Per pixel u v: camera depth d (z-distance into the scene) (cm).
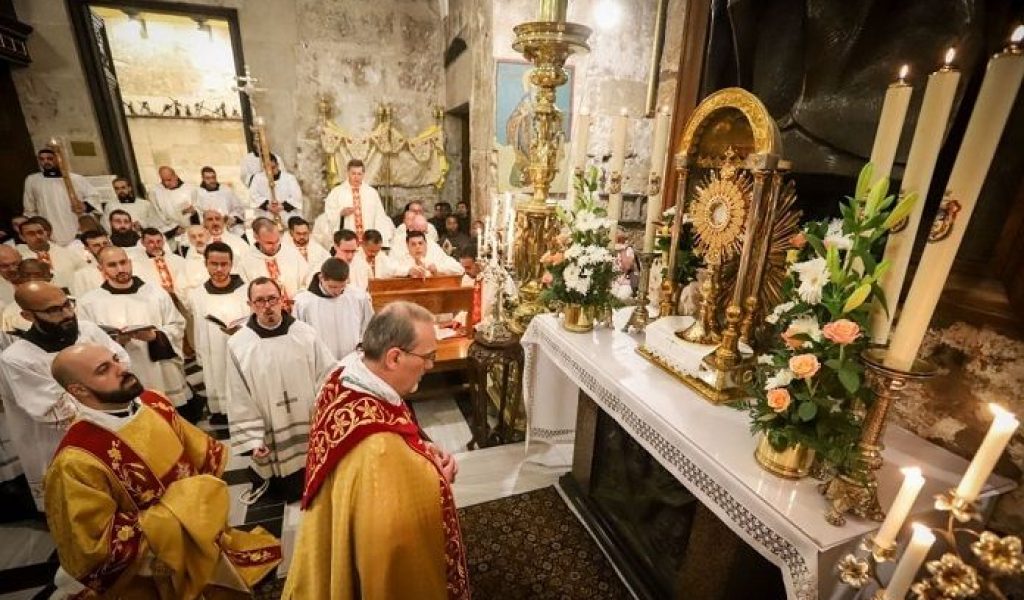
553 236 289
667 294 201
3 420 244
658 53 248
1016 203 118
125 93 674
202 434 188
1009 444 126
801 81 170
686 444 140
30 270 307
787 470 122
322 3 637
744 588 161
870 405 108
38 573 213
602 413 234
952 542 76
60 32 554
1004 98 79
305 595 119
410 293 326
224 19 612
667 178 255
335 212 564
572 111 396
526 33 239
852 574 87
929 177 94
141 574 156
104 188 587
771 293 165
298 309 293
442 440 317
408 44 684
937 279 91
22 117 559
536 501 258
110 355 155
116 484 151
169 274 392
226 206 619
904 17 137
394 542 107
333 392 128
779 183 147
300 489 262
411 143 673
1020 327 119
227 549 202
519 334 300
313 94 664
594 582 208
